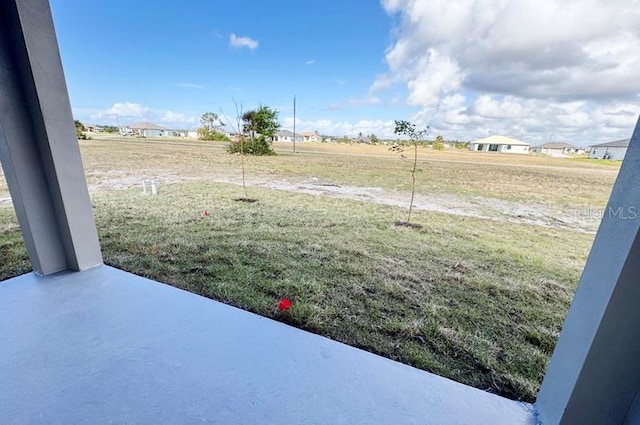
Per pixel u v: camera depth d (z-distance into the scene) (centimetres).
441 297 205
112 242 300
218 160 710
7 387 112
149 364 125
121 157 722
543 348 156
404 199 448
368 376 125
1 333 142
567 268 246
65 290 182
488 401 114
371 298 204
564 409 95
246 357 132
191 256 270
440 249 286
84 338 140
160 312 163
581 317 91
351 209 417
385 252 282
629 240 75
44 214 192
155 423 99
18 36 160
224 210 418
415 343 158
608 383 88
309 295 205
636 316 80
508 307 194
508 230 328
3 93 166
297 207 429
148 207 427
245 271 241
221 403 108
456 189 436
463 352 152
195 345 138
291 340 145
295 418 103
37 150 184
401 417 105
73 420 100
